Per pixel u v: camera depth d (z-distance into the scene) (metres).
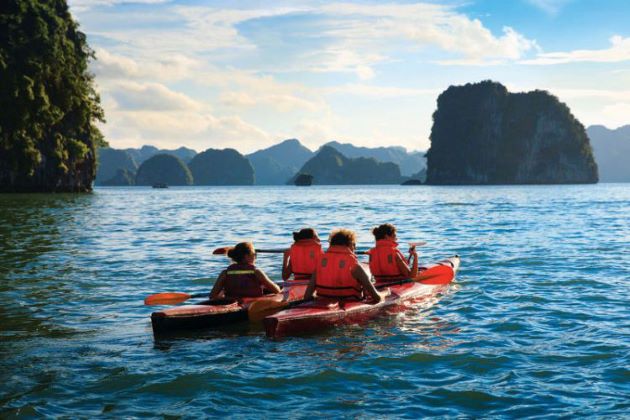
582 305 8.43
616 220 25.95
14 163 69.19
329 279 7.73
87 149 81.25
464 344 6.50
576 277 10.80
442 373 5.54
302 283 8.50
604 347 6.27
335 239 7.85
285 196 80.12
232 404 4.77
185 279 10.80
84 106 81.50
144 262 12.98
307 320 7.14
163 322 6.99
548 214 31.20
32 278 10.77
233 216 31.03
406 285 9.11
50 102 75.25
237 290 8.00
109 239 17.86
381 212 34.56
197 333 7.14
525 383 5.21
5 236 18.28
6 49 69.88
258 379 5.38
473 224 23.95
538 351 6.19
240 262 8.05
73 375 5.49
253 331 7.26
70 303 8.70
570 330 7.05
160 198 69.50
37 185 74.69
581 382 5.21
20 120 68.38
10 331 7.12
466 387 5.13
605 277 10.76
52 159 76.06
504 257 13.62
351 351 6.32
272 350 6.39
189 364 5.86
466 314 8.00
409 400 4.85
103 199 59.09
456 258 12.18
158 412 4.59
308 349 6.42
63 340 6.74
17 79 68.25
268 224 24.94
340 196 78.12
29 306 8.48
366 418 4.47
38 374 5.51
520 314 7.94
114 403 4.79
